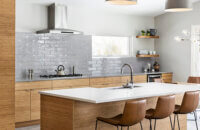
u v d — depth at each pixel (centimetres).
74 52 742
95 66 788
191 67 820
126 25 860
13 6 165
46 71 693
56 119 387
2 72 162
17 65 648
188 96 423
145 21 906
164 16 895
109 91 417
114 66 834
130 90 431
